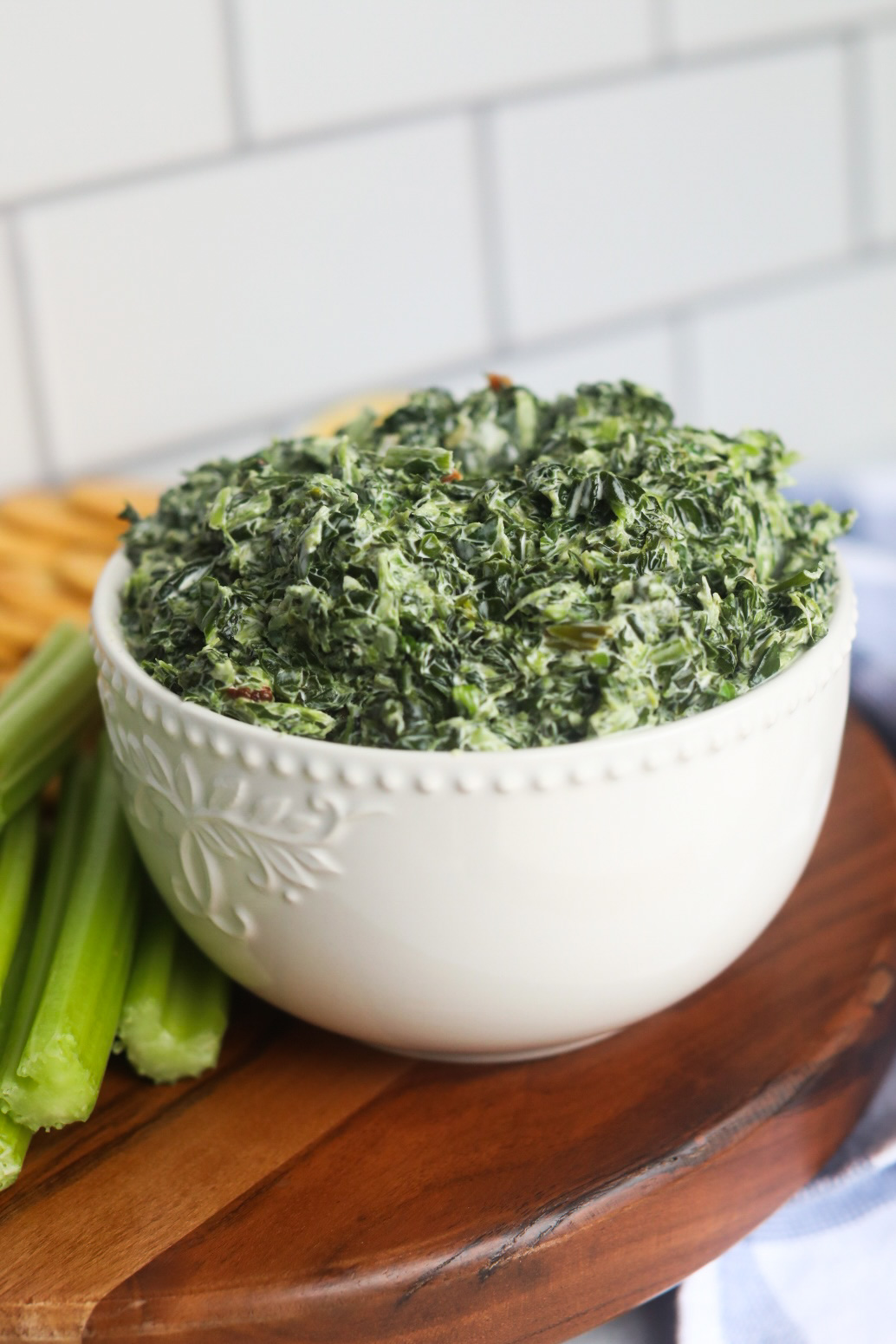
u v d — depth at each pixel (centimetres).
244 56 77
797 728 34
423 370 92
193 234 80
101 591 40
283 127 80
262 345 85
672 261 99
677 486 36
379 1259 34
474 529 35
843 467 115
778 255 104
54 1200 36
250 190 81
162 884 38
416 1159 37
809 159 103
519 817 31
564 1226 35
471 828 31
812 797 37
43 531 70
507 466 40
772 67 98
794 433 113
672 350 103
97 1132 38
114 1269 34
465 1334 35
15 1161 36
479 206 89
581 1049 41
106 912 41
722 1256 42
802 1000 42
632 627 32
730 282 103
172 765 34
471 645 33
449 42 84
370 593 33
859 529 79
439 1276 34
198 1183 36
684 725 32
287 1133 38
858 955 44
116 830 44
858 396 115
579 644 32
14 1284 33
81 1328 33
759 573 37
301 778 32
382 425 43
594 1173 36
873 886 47
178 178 78
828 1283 43
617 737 31
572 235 94
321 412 89
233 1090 40
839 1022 41
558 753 31
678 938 35
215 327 83
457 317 92
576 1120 38
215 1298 33
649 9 90
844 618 37
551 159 91
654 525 34
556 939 33
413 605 33
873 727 60
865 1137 47
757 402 110
